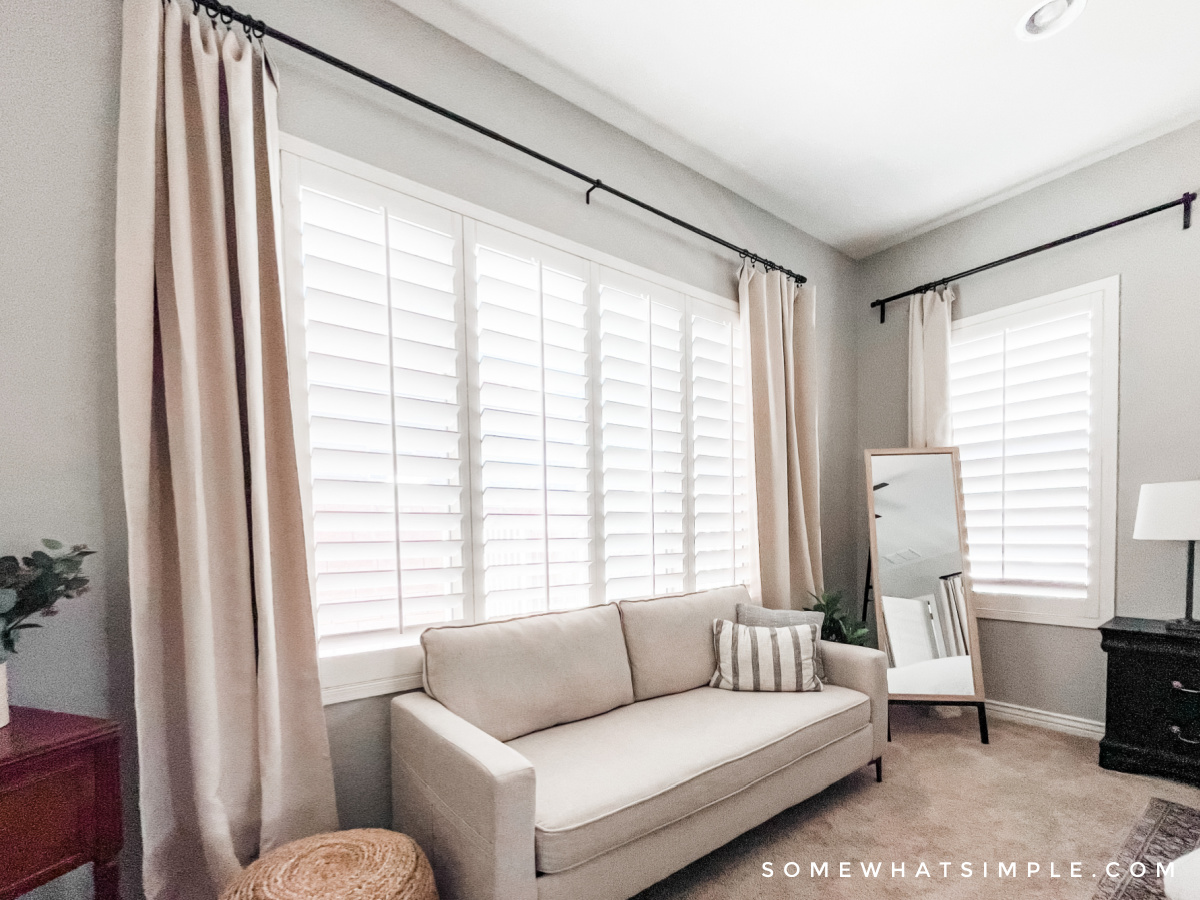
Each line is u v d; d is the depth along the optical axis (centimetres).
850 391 377
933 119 248
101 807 105
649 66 216
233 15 149
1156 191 261
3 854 92
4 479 125
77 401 134
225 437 144
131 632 133
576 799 138
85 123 136
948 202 317
